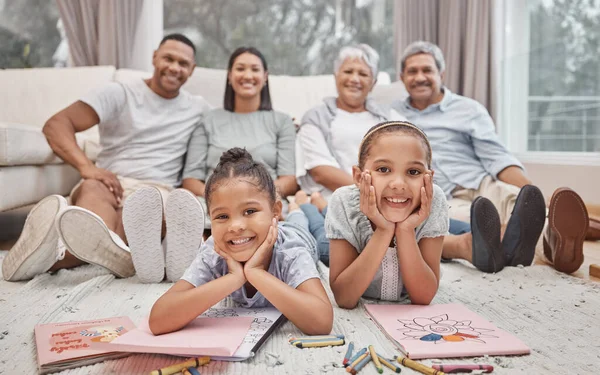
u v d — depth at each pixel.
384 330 1.00
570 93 2.98
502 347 0.90
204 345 0.84
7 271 1.49
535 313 1.16
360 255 1.11
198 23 3.73
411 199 1.07
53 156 2.11
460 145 2.32
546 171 3.06
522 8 3.26
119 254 1.48
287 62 3.83
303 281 1.00
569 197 1.54
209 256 1.05
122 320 1.07
